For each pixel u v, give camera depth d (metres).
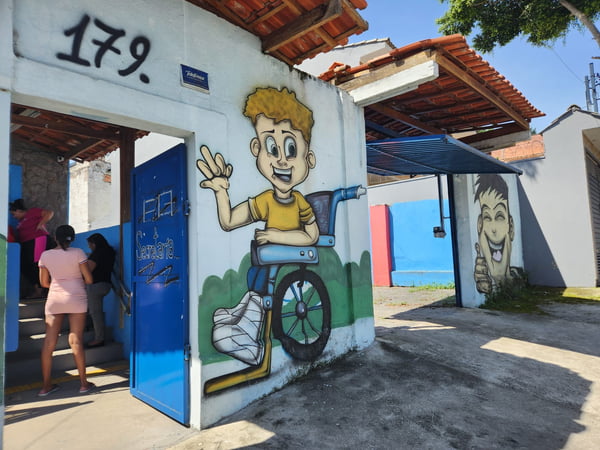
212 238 3.47
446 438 3.04
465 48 4.56
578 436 3.17
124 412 3.54
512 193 11.27
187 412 3.28
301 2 3.60
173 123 3.28
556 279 11.22
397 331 5.88
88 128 5.41
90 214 14.27
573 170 11.13
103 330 5.06
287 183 4.27
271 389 3.79
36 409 3.58
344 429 3.12
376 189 14.51
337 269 4.79
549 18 10.41
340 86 5.47
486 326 6.48
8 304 2.54
